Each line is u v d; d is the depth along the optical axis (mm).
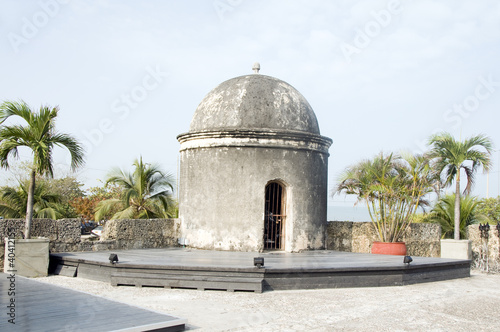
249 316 7520
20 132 11203
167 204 19172
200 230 14398
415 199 15156
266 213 15180
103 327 5922
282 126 14500
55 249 12484
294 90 15711
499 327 7352
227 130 14023
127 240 14211
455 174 15008
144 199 18859
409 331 6938
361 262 11328
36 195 16219
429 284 11211
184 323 6477
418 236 16125
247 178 14016
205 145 14500
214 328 6785
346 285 10227
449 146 14531
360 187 15586
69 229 12812
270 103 14594
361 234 15914
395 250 14281
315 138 14750
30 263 10984
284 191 14648
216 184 14227
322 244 15086
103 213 18828
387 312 8047
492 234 15414
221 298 8828
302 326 7000
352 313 7891
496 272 14398
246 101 14531
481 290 10633
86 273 10938
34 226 12125
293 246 14219
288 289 9781
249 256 12344
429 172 15039
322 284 10023
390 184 14656
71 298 7621
